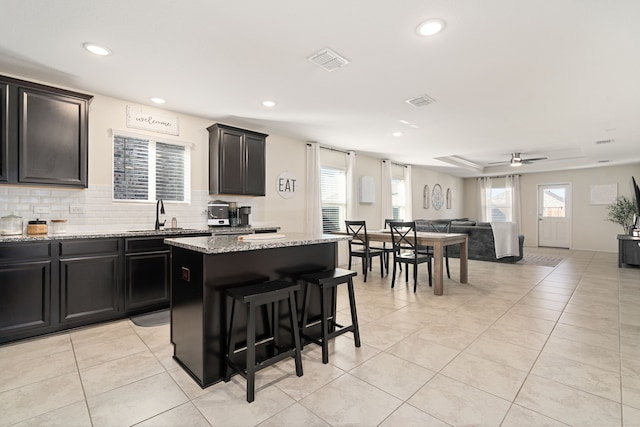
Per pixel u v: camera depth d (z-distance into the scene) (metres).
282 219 5.18
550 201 9.16
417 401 1.73
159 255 3.23
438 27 2.13
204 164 4.19
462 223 7.07
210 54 2.51
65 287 2.70
